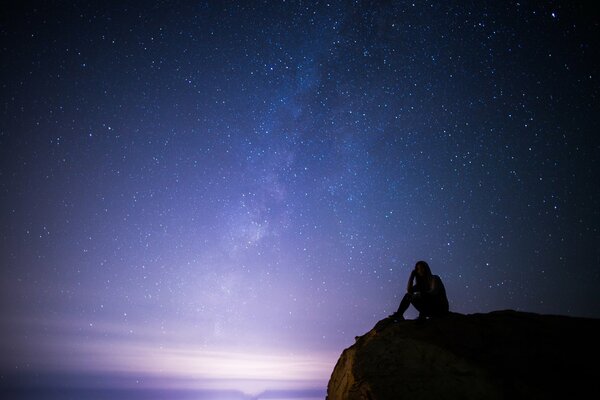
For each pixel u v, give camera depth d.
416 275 5.55
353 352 5.35
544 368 3.94
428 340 4.54
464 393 3.81
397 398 4.02
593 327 4.66
